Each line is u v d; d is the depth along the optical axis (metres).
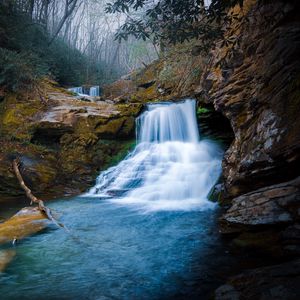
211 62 9.21
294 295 2.83
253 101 6.60
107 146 11.69
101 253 4.89
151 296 3.59
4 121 10.84
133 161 10.93
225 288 3.34
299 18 5.85
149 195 8.91
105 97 18.80
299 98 5.38
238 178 6.43
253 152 6.02
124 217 6.98
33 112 11.43
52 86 15.37
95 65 26.62
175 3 4.71
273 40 6.30
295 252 4.24
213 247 4.98
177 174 9.58
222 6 4.43
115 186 10.05
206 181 8.90
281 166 5.62
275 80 6.05
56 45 22.09
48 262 4.56
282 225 4.89
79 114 11.62
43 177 10.12
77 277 4.09
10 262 4.55
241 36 7.32
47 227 6.19
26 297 3.61
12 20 14.30
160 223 6.45
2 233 5.73
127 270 4.28
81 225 6.40
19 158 10.10
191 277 4.02
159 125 12.12
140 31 4.78
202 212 7.19
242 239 5.05
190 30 4.93
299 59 5.71
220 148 10.86
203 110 10.89
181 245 5.15
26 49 14.67
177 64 14.91
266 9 6.45
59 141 11.31
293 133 5.25
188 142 11.58
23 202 8.89
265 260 4.30
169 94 14.63
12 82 11.82
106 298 3.57
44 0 20.17
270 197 5.25
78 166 10.91
